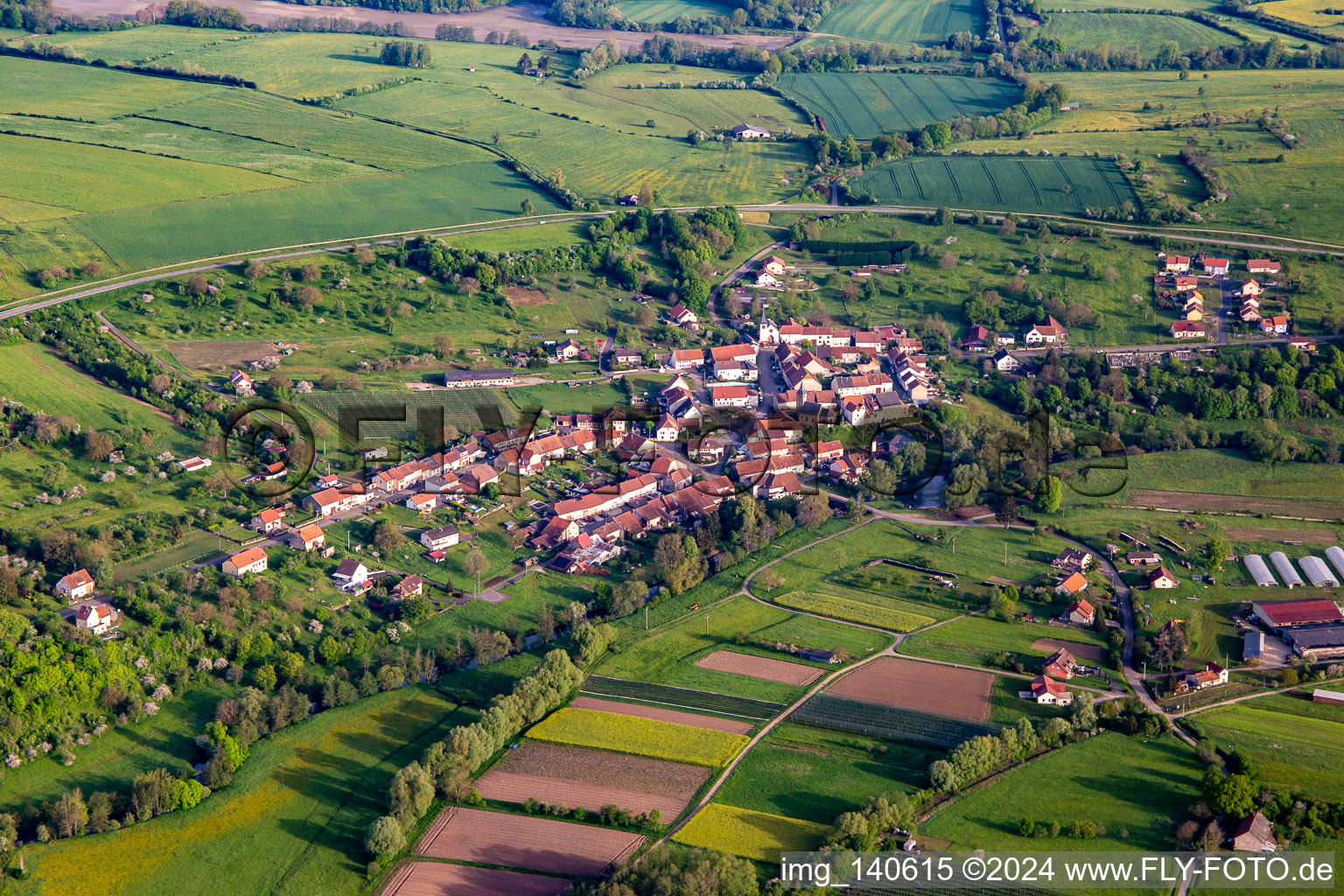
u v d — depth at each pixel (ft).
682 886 583.58
